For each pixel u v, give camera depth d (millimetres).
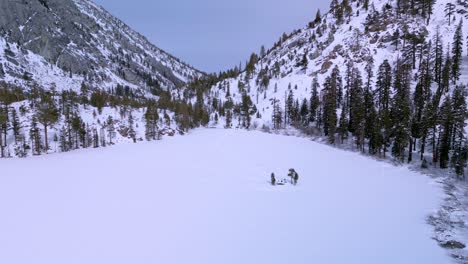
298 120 115688
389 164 60531
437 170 53688
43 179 48062
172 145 89812
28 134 87812
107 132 100188
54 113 95938
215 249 24656
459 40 86125
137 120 115500
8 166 60188
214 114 160375
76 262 22141
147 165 59750
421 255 24531
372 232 28859
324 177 50125
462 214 34125
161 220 30703
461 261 23625
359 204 36844
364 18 149500
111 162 63469
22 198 37781
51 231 27719
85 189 41906
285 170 54875
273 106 132125
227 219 31281
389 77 91312
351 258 23766
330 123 87000
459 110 58938
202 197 38562
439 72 85625
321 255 24141
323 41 158625
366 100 87750
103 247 24641
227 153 73625
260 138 101812
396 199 39062
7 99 105812
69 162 64375
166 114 129250
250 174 51719
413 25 125188
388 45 126688
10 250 23938
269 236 27438
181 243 25625
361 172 54094
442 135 55844
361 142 74438
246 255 23781
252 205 35812
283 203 36719
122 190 41469
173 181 46688
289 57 173375
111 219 30812
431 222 31562
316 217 32375
